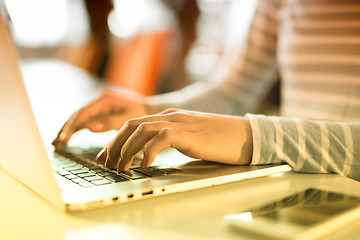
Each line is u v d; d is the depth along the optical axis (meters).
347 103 0.94
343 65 0.94
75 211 0.35
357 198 0.37
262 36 1.20
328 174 0.50
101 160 0.52
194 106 1.04
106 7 2.60
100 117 0.76
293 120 0.53
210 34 3.17
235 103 1.17
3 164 0.49
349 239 0.30
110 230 0.31
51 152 0.60
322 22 0.97
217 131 0.50
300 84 1.04
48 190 0.37
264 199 0.39
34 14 3.37
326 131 0.52
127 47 2.38
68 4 3.07
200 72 2.88
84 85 1.77
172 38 2.45
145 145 0.46
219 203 0.38
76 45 2.80
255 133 0.50
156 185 0.40
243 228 0.30
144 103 0.85
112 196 0.37
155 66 2.32
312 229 0.28
